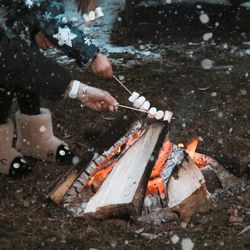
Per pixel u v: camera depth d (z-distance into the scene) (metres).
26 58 2.90
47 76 2.90
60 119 4.03
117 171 2.98
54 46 2.98
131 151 3.01
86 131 3.89
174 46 5.52
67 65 4.88
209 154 3.23
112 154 3.05
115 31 5.93
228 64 4.99
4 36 2.95
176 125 3.94
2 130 3.31
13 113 4.05
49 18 2.93
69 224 2.96
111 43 5.60
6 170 3.32
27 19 2.97
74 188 3.02
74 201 3.03
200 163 3.19
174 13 6.01
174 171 2.97
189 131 3.86
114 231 2.90
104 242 2.85
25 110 3.48
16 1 2.97
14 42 2.92
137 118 3.10
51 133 3.51
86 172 3.02
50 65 2.91
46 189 3.18
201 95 4.42
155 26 5.94
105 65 2.93
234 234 2.89
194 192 2.92
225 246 2.82
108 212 2.92
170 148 3.04
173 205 2.93
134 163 2.96
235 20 6.02
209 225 2.93
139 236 2.88
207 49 5.41
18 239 2.88
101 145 3.05
